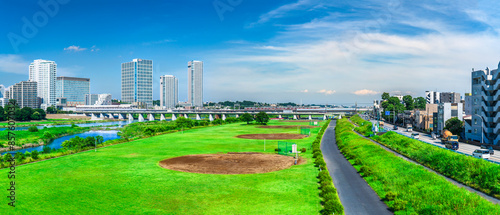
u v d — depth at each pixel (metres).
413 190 57.88
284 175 71.38
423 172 65.94
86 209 51.47
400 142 111.88
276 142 133.25
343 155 98.81
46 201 55.06
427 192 55.59
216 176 70.88
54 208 51.94
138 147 117.25
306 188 61.28
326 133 172.50
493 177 58.00
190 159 91.62
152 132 169.00
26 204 53.62
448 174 68.94
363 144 110.44
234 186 63.03
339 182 66.56
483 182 59.22
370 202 54.31
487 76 110.19
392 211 50.31
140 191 60.25
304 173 73.12
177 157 95.06
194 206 52.50
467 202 50.19
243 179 68.19
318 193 58.31
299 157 94.62
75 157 95.00
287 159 91.25
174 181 66.88
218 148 115.00
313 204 52.69
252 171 75.69
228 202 54.12
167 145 123.12
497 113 104.50
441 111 152.62
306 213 48.91
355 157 89.62
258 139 144.62
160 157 95.12
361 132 172.12
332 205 47.62
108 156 96.81
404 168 72.12
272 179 68.00
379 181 66.00
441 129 152.12
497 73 104.88
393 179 65.44
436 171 73.19
